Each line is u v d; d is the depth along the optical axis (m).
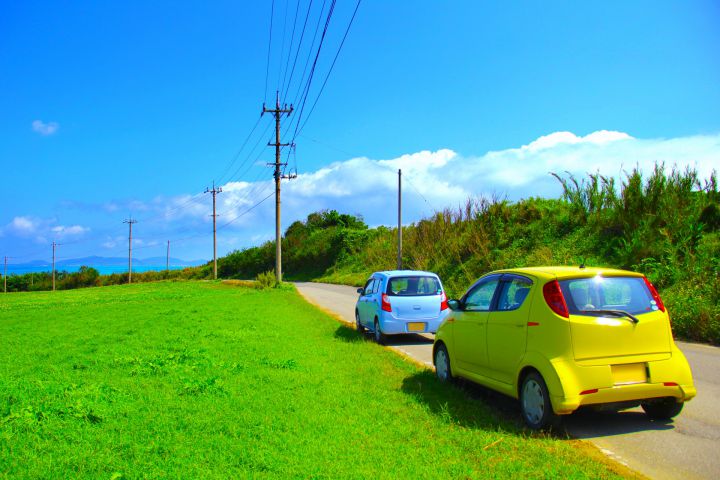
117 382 7.75
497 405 6.69
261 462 4.48
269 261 80.56
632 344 5.42
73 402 6.10
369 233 61.16
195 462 4.50
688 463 4.71
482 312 6.80
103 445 4.91
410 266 35.47
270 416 5.87
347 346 11.38
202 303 25.27
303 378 7.90
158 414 5.94
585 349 5.30
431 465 4.45
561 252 22.75
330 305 23.64
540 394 5.47
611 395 5.27
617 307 5.58
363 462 4.52
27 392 6.91
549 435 5.30
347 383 7.63
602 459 4.73
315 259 67.31
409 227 41.56
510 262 24.66
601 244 21.72
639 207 20.84
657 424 5.85
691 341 11.90
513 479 4.19
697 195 19.31
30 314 24.55
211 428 5.43
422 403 6.48
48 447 4.83
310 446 4.89
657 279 15.73
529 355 5.66
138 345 11.94
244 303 24.39
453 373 7.49
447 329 7.69
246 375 8.17
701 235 17.23
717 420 6.00
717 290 13.01
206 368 8.77
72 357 10.61
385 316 12.33
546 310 5.56
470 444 5.00
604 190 24.61
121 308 25.11
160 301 28.78
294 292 33.19
